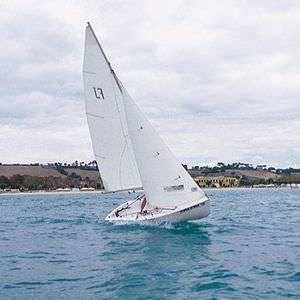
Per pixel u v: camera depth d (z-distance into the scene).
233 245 21.67
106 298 12.05
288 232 27.81
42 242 24.42
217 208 57.88
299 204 70.12
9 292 12.80
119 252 19.91
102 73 29.95
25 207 72.62
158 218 27.72
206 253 19.27
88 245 22.56
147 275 14.73
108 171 30.61
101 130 30.42
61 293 12.61
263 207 60.50
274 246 21.31
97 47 29.78
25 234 28.98
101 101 30.14
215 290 12.73
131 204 31.97
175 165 27.28
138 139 27.50
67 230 30.94
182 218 27.00
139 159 27.56
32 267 16.59
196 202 26.69
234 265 16.36
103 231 28.00
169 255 18.83
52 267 16.55
